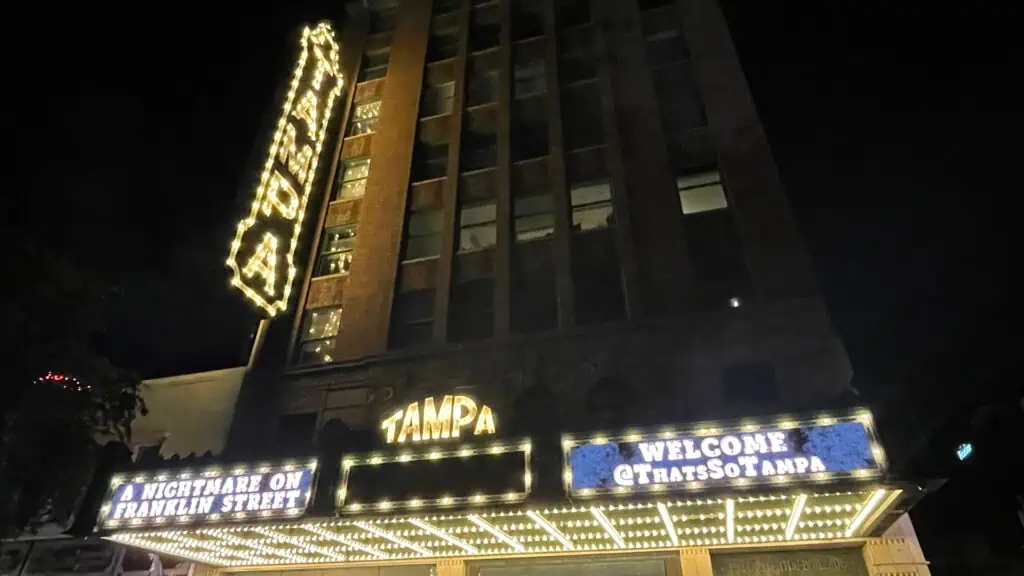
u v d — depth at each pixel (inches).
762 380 640.4
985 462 821.2
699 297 721.6
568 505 418.6
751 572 558.3
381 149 1016.9
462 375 721.6
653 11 1042.1
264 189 823.7
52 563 729.6
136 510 501.7
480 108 1026.7
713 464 399.5
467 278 836.0
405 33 1195.3
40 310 532.4
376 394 737.6
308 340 846.5
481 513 442.0
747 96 874.8
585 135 941.8
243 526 479.5
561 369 692.7
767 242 723.4
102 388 576.1
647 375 661.3
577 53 1050.7
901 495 411.5
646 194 820.6
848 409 394.9
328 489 469.1
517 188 909.2
